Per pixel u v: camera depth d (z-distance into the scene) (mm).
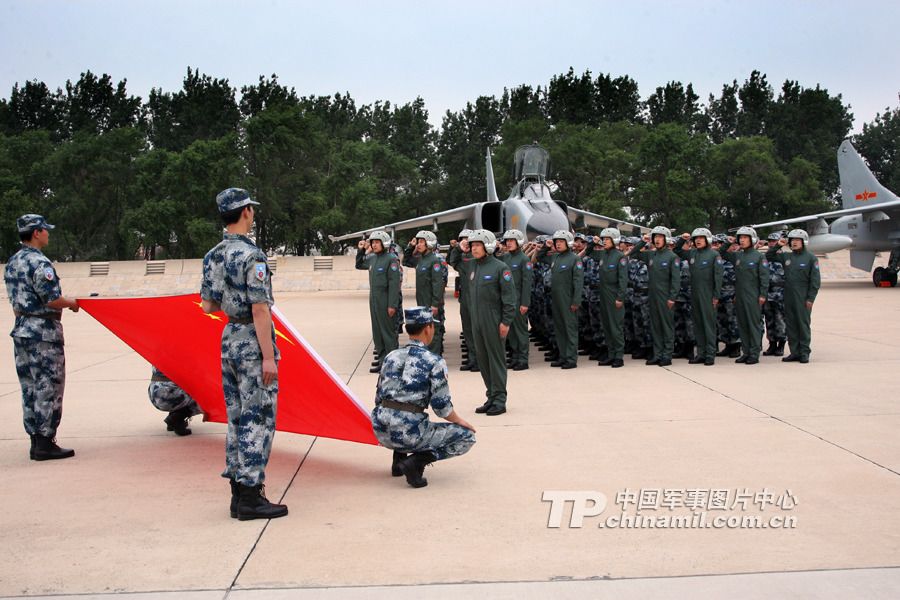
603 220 27172
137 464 6000
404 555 3957
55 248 53781
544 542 4117
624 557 3883
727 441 6289
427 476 5480
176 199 51906
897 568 3676
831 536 4129
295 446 6523
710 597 3375
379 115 78812
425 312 5328
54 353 6156
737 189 56344
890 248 27406
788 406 7711
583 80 74125
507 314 7480
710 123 75750
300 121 54469
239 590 3543
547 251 12492
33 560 3967
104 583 3654
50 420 6133
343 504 4871
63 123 73938
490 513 4621
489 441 6496
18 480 5551
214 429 7328
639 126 63656
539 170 22281
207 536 4309
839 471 5355
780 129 70000
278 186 55344
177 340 6043
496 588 3512
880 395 8203
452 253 10844
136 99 73438
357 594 3473
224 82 71625
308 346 5398
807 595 3381
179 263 39812
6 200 50594
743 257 10797
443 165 72688
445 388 5156
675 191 54562
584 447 6199
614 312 10883
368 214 55375
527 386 9359
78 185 55031
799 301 10727
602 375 10172
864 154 81188
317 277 37719
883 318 16688
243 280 4562
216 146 51531
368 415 5398
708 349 10859
